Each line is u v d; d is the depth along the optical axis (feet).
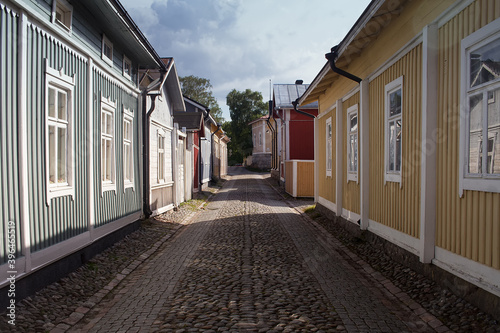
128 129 28.86
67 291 15.52
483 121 12.24
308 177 58.23
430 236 15.44
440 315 12.84
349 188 28.94
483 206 12.23
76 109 18.53
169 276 18.58
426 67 15.29
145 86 36.11
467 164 13.10
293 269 19.53
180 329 12.10
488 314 11.76
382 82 21.83
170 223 35.01
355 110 27.27
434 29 15.19
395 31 19.45
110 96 24.08
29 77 14.28
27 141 14.08
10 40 13.10
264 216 40.04
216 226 34.04
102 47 22.62
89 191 19.95
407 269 17.71
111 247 23.54
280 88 84.99
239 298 15.01
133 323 12.81
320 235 29.27
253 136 174.70
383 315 13.37
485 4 12.02
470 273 12.87
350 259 21.85
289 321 12.68
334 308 14.03
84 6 19.81
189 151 56.29
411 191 17.60
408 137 17.88
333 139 34.37
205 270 19.45
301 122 73.31
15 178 13.25
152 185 34.86
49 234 15.57
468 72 12.98
